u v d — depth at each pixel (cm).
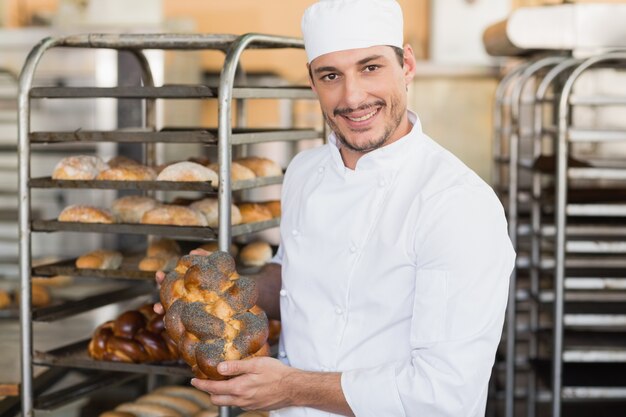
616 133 358
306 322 203
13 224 523
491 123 620
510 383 424
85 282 454
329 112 193
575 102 366
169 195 386
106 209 271
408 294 190
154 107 316
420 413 182
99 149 506
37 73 517
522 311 461
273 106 623
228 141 231
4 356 314
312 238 204
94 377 278
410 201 191
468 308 180
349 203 199
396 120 191
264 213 281
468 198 184
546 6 440
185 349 186
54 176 259
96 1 556
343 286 197
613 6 438
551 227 407
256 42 245
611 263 414
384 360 192
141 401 280
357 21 185
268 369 188
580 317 380
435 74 608
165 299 195
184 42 250
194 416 271
